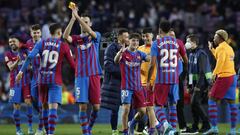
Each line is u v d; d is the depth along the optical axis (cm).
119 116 3984
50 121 2709
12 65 3259
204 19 6944
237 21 6881
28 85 3347
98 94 2784
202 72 3381
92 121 2862
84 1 6519
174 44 2766
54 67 2712
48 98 2739
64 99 5219
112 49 3184
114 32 3269
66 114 4903
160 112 2775
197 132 3478
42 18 6700
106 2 7156
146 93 2900
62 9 6644
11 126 4422
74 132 3631
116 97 3181
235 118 3070
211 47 3350
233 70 3067
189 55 3456
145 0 7106
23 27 6538
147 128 3247
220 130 3709
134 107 2866
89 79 2750
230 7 7094
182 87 3409
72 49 3909
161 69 2750
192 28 6569
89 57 2748
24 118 4838
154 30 6378
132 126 2964
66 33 2688
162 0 7181
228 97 3061
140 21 6644
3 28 6825
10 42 3322
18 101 3359
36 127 4206
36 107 3425
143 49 3169
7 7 7369
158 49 2747
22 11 7075
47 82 2711
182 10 7038
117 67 3167
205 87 3419
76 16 2678
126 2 7019
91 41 2759
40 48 2727
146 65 3070
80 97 2739
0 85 5672
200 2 7238
